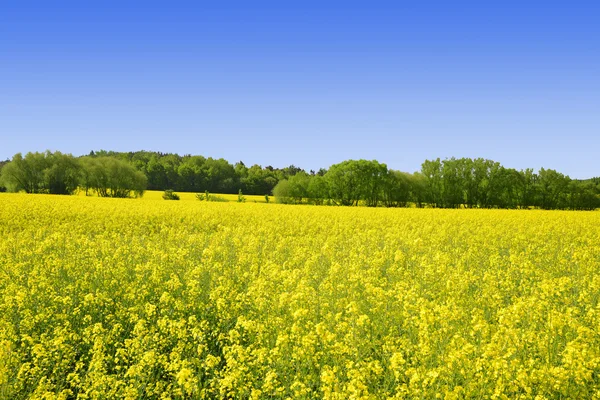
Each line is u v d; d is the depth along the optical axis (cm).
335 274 1268
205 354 822
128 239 2147
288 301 944
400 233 2405
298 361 718
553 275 1380
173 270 1405
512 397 610
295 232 2572
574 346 661
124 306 1059
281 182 9150
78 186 9344
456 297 1032
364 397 560
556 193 9556
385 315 911
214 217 3166
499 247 2022
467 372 632
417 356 704
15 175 8719
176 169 14775
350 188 9150
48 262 1333
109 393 648
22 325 910
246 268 1477
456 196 9369
